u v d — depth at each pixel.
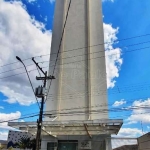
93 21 29.59
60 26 29.97
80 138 22.47
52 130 20.53
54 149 22.33
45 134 22.28
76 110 24.42
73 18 30.19
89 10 30.45
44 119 23.80
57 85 25.95
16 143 63.47
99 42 27.98
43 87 16.33
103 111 23.69
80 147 21.94
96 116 23.45
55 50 28.25
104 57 27.02
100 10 30.39
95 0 31.14
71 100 25.12
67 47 28.30
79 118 23.88
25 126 19.19
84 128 19.73
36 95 16.08
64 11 30.86
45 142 22.84
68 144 22.50
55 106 24.81
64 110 24.61
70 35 29.08
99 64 26.61
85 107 24.41
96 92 24.94
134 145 30.09
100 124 18.19
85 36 28.67
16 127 19.66
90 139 22.19
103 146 21.64
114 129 19.47
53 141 22.77
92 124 18.23
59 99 25.25
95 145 21.84
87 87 25.62
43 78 17.12
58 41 28.86
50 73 26.89
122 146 31.78
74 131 21.25
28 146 60.69
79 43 28.31
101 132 21.12
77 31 29.19
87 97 25.03
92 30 28.92
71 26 29.69
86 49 27.83
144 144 22.09
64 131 21.08
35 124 18.58
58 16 30.72
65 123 18.36
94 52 27.45
